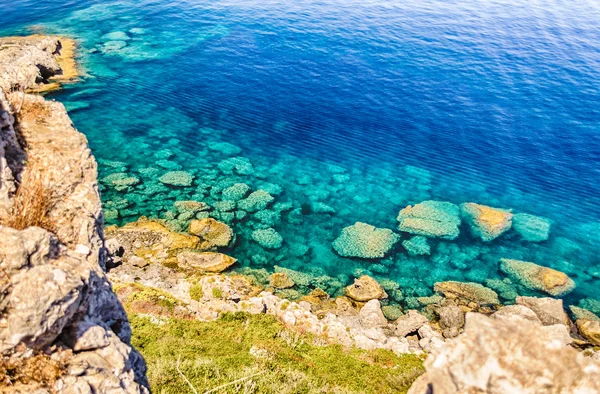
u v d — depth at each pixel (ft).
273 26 279.49
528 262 125.29
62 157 40.45
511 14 315.58
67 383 28.53
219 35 263.49
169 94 201.57
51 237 31.71
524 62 242.37
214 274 111.55
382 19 296.71
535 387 20.84
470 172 164.25
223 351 70.03
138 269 108.37
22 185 35.81
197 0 324.80
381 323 101.60
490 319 23.31
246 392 52.24
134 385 32.12
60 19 269.85
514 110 200.64
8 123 38.75
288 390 56.59
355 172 160.86
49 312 27.94
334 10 311.88
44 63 196.03
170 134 173.17
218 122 184.85
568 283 118.73
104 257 39.50
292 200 143.54
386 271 120.26
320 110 197.98
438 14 310.04
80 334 30.66
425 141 180.65
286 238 127.95
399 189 153.58
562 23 298.76
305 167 161.58
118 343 32.86
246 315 90.22
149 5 308.40
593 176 163.73
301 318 94.22
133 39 251.60
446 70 231.91
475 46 259.39
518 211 146.30
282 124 186.50
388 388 70.13
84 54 227.61
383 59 241.14
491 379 21.24
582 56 249.96
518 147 178.29
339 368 74.49
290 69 228.84
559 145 179.63
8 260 28.04
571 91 215.31
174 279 106.32
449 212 143.02
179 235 122.42
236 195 142.20
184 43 250.78
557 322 104.83
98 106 185.98
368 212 141.49
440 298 112.78
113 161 152.25
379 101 205.36
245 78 219.61
